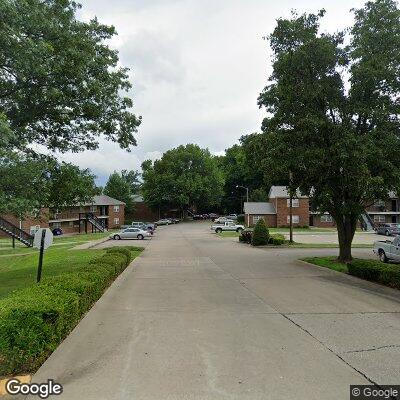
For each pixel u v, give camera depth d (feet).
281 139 57.00
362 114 56.34
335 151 52.85
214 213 363.56
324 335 23.03
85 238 159.02
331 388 15.76
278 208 233.14
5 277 51.93
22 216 38.47
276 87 61.62
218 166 362.53
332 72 58.23
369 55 57.06
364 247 103.86
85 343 21.48
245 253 85.15
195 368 17.83
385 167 53.98
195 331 23.84
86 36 46.73
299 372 17.37
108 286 40.27
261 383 16.21
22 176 37.40
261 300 33.53
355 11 60.54
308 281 44.32
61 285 27.04
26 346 17.44
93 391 15.57
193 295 35.78
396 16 56.85
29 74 39.81
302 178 60.80
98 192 52.31
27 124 46.85
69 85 46.11
